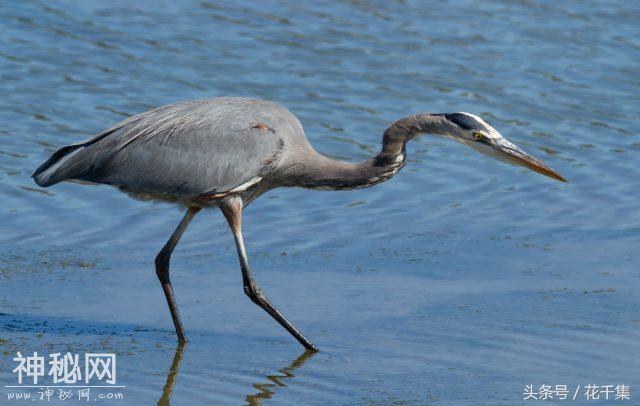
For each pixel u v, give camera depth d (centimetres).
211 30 2284
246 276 1201
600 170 1831
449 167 1848
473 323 1228
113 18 2302
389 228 1591
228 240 1535
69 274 1372
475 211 1666
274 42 2247
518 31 2369
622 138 1948
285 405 1016
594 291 1329
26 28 2212
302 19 2375
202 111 1223
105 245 1491
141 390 1041
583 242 1530
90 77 2034
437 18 2427
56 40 2173
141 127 1219
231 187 1206
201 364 1116
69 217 1578
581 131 1964
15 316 1221
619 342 1169
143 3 2406
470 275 1402
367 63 2178
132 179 1215
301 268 1427
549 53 2264
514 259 1462
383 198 1717
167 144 1209
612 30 2389
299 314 1264
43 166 1240
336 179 1241
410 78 2123
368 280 1382
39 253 1440
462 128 1201
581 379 1077
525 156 1195
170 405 1009
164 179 1207
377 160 1234
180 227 1230
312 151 1252
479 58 2225
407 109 1997
